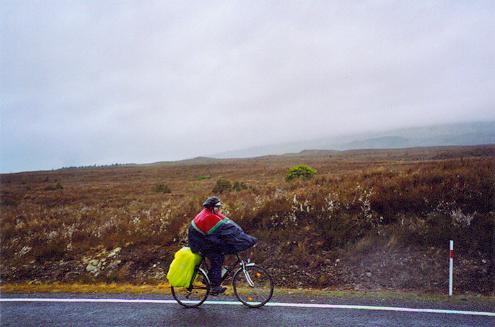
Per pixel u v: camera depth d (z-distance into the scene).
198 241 5.79
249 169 67.56
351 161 72.56
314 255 8.02
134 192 36.16
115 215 13.83
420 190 9.76
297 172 26.52
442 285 6.71
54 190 43.44
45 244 10.09
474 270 6.98
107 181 60.62
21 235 11.63
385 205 9.37
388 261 7.53
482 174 10.27
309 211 9.63
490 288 6.49
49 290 7.42
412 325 4.92
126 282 8.05
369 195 9.75
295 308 5.72
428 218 8.60
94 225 11.68
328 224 8.88
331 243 8.35
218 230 5.73
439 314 5.32
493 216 8.24
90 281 8.20
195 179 53.28
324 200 10.09
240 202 11.51
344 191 10.73
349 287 6.95
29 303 6.56
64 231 11.08
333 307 5.71
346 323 5.04
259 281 6.56
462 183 9.91
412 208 9.24
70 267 8.90
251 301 6.05
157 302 6.28
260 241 8.84
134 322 5.36
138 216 12.59
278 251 8.37
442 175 10.70
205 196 14.83
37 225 12.59
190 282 5.99
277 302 6.03
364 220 8.92
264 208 10.08
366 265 7.54
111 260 8.91
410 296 6.20
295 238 8.70
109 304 6.28
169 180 54.81
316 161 84.19
